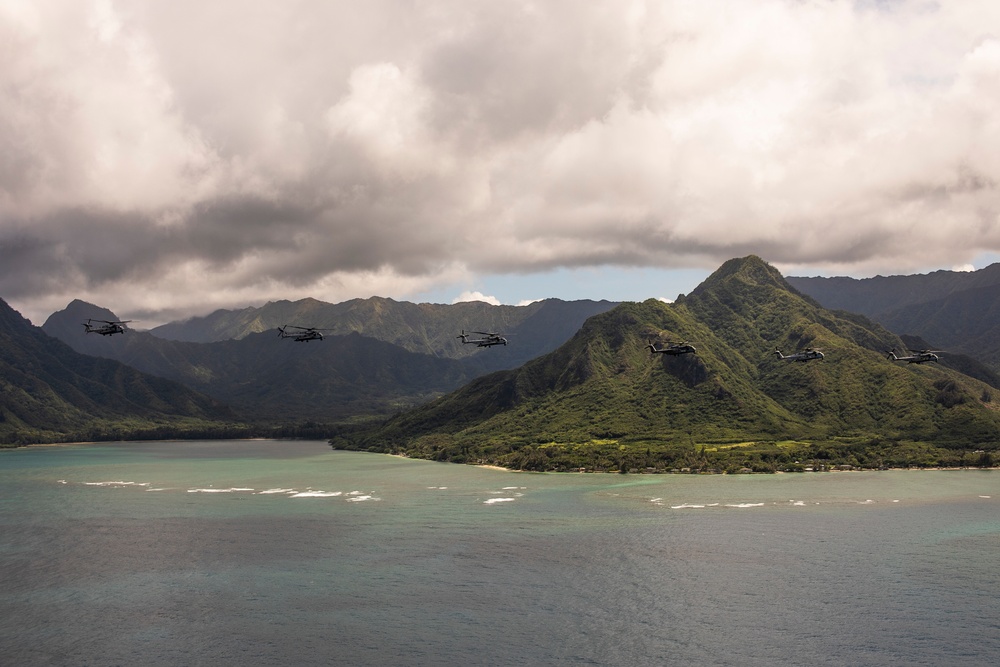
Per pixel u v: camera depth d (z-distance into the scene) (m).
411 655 135.12
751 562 183.25
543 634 143.50
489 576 174.25
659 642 139.75
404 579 172.88
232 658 134.62
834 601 157.75
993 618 148.75
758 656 134.62
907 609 153.38
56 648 139.00
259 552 196.25
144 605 158.62
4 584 172.88
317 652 136.50
